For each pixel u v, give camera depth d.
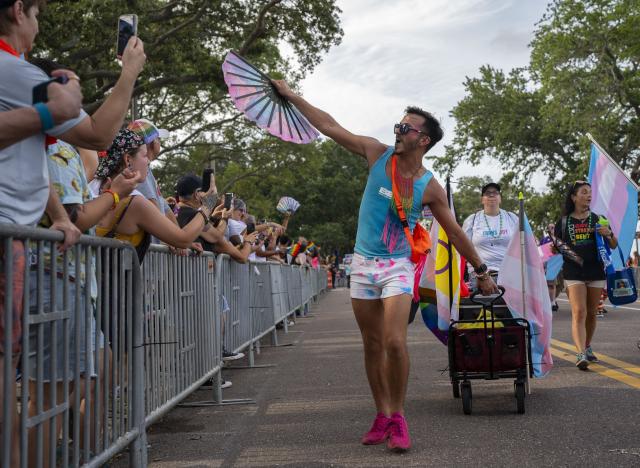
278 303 11.70
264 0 21.61
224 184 43.03
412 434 4.86
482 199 7.56
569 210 7.83
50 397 2.93
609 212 8.80
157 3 22.64
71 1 17.73
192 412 5.92
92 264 3.43
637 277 26.38
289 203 12.34
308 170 39.38
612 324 12.45
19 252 2.66
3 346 2.56
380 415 4.64
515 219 7.52
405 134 4.55
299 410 5.80
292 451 4.48
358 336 11.91
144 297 4.50
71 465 3.17
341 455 4.35
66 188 3.38
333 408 5.82
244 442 4.78
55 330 2.96
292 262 19.20
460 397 6.09
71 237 3.02
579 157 39.25
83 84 20.02
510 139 42.03
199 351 5.80
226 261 7.35
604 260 7.59
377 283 4.59
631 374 7.01
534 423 5.05
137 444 3.97
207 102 31.38
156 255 4.78
